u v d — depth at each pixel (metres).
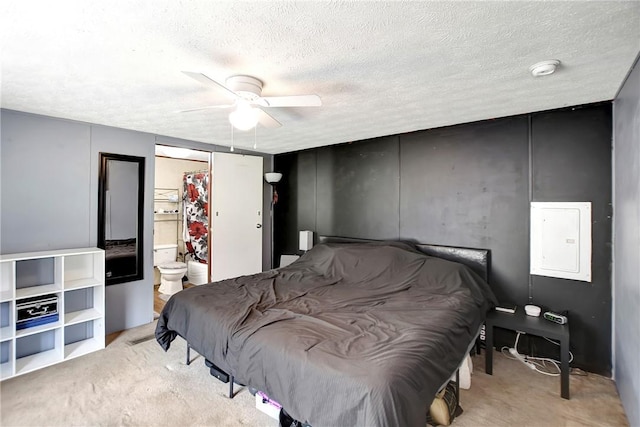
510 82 2.16
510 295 2.99
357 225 4.17
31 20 1.42
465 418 2.02
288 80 2.12
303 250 4.57
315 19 1.42
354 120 3.14
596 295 2.57
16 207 2.83
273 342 1.77
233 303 2.36
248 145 4.52
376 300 2.54
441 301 2.45
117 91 2.35
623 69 1.94
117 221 3.46
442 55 1.77
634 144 1.86
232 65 1.90
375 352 1.61
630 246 1.95
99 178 3.32
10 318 2.56
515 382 2.44
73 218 3.15
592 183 2.59
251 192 4.79
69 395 2.25
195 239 5.69
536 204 2.84
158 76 2.07
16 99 2.52
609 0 1.28
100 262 3.09
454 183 3.35
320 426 1.44
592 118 2.59
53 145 3.03
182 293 2.64
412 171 3.65
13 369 2.48
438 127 3.44
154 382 2.41
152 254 3.74
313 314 2.18
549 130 2.79
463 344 2.09
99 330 3.05
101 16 1.39
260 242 4.90
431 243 3.51
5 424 1.95
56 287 2.84
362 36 1.57
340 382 1.43
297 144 4.43
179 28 1.50
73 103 2.63
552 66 1.86
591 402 2.18
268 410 2.04
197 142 4.26
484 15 1.39
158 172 5.64
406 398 1.38
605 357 2.53
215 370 2.34
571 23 1.45
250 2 1.30
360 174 4.13
